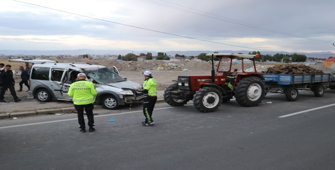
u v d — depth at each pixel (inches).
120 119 295.0
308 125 265.9
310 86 483.5
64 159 172.7
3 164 164.4
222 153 183.3
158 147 196.5
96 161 169.0
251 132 239.0
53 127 258.1
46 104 374.0
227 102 418.3
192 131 242.8
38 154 182.2
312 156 177.6
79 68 379.9
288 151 187.6
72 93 238.7
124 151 187.9
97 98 363.9
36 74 399.9
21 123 274.7
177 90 371.6
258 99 377.4
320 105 391.5
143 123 266.4
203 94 325.7
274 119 293.7
